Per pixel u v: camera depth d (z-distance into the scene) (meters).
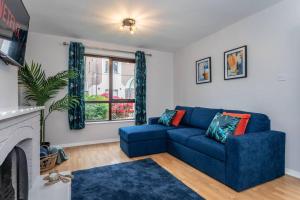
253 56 2.54
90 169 2.37
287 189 1.83
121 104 4.05
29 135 1.51
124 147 3.03
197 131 2.81
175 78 4.45
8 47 1.25
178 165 2.50
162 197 1.72
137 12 2.45
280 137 2.08
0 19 1.10
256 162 1.87
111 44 3.82
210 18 2.64
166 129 3.10
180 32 3.19
